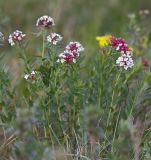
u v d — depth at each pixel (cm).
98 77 634
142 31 840
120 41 609
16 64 860
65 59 586
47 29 615
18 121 521
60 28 1149
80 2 1268
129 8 1287
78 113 618
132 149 577
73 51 593
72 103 620
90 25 1141
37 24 612
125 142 571
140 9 1296
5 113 610
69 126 621
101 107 637
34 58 667
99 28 1151
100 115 623
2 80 614
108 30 1177
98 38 743
